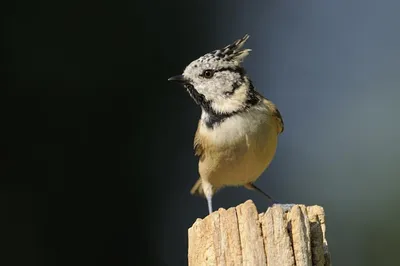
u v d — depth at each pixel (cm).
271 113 996
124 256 1343
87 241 1320
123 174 1359
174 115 1409
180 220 1384
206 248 640
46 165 1323
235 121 978
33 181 1314
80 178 1336
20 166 1311
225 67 998
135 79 1391
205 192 1062
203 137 1005
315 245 631
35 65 1338
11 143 1309
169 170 1395
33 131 1322
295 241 613
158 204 1385
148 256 1352
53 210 1316
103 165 1354
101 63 1373
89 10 1376
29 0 1345
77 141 1342
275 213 616
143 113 1388
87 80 1359
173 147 1400
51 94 1341
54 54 1350
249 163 998
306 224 619
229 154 989
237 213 626
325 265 646
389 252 1488
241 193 1470
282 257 608
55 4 1359
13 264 1279
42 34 1349
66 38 1359
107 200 1348
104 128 1362
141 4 1414
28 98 1329
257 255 611
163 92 1407
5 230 1286
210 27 1486
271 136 989
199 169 1067
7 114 1316
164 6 1438
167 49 1431
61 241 1312
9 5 1335
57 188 1323
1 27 1331
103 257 1327
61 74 1349
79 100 1352
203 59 1007
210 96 998
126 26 1398
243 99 988
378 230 1509
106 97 1372
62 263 1305
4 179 1302
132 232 1349
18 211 1295
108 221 1341
